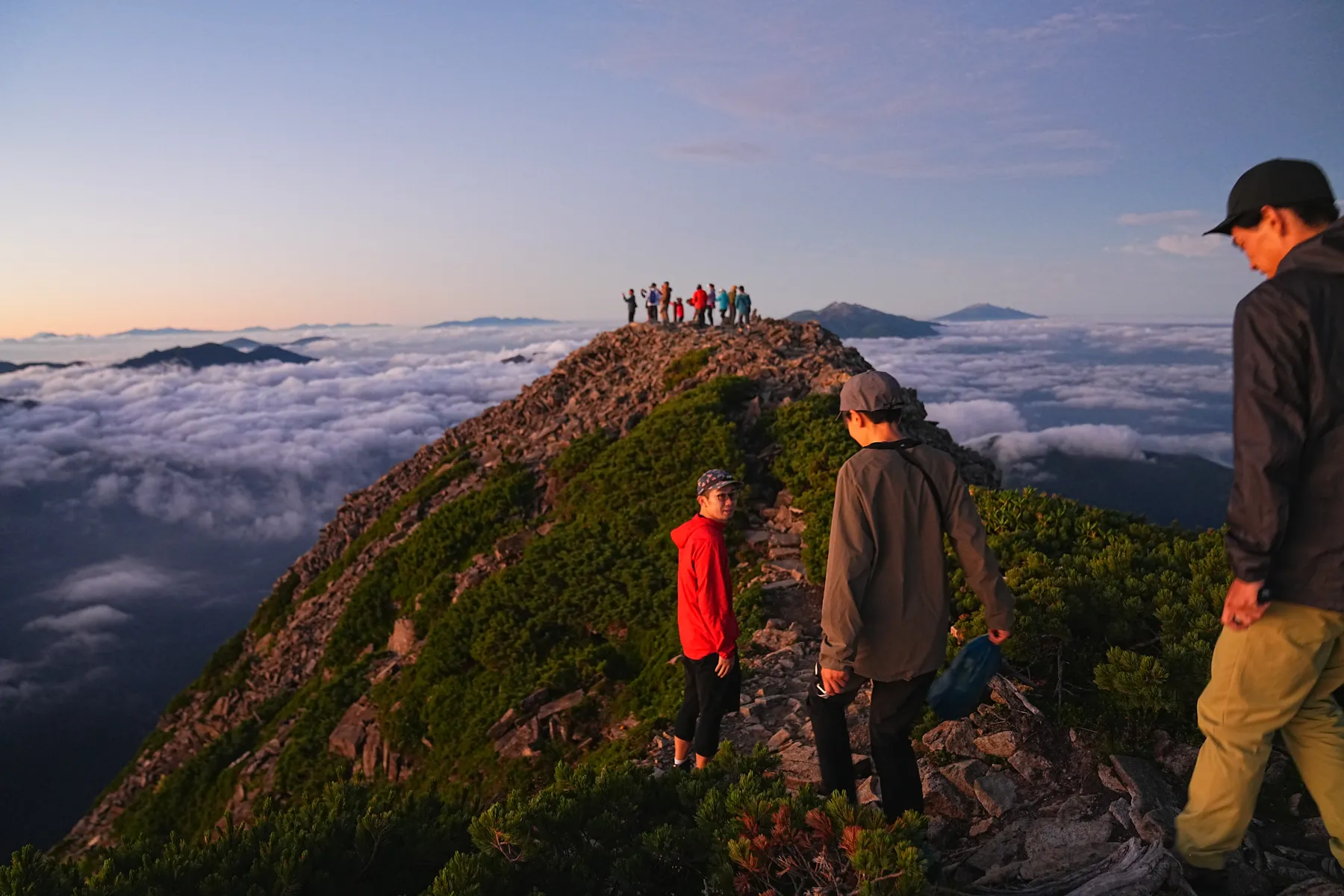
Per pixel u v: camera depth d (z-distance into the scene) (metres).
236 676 30.41
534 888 3.77
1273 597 2.73
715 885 3.60
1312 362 2.54
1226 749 3.11
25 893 3.54
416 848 4.17
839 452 14.46
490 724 12.66
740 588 12.05
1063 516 7.95
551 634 14.20
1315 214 2.79
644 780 4.62
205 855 3.85
